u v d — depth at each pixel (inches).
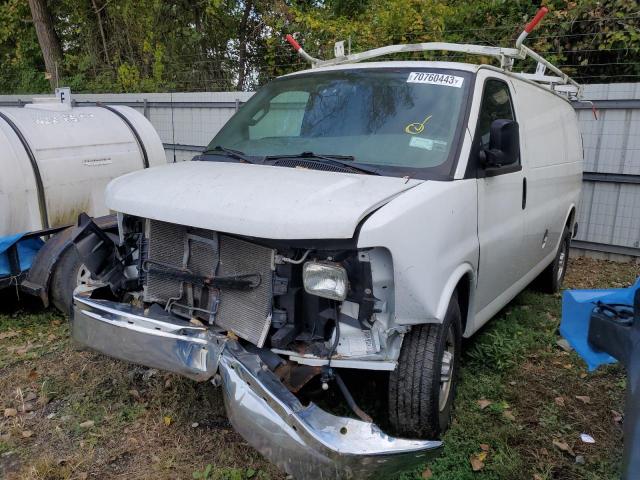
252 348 122.2
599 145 313.6
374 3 444.8
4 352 182.1
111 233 169.3
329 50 428.1
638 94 298.7
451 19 402.3
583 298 116.8
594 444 138.9
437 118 147.6
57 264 193.5
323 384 118.8
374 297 115.8
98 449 133.1
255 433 105.8
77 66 645.3
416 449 102.7
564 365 179.6
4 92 734.5
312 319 120.6
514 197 172.1
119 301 149.6
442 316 122.4
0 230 209.6
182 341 119.6
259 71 519.8
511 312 219.1
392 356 120.6
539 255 214.1
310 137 154.9
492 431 140.5
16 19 686.5
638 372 92.4
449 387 139.7
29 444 135.5
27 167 213.9
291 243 115.7
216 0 498.6
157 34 563.5
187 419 143.9
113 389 157.5
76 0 619.5
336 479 99.5
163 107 462.9
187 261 131.7
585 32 353.1
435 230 123.3
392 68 163.6
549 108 220.4
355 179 129.2
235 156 158.1
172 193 130.0
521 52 191.2
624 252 316.8
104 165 241.1
